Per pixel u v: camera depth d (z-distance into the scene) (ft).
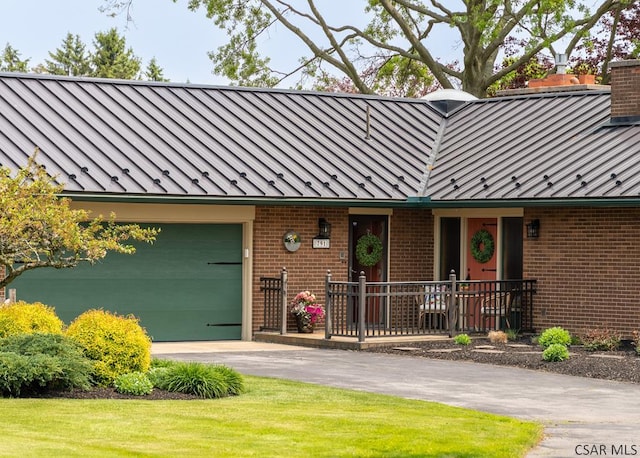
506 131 89.97
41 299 75.56
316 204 80.33
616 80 84.58
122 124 81.71
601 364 62.49
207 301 80.64
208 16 143.02
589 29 129.90
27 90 82.17
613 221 76.59
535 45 131.03
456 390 54.90
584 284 78.13
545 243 80.43
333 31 149.28
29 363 47.83
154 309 79.05
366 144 89.25
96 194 73.15
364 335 74.43
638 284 75.20
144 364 52.11
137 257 78.48
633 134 81.97
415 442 39.63
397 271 86.99
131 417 43.11
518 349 71.67
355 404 48.70
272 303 81.71
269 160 82.99
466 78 139.74
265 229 81.71
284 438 39.83
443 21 138.00
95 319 52.08
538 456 38.75
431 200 83.41
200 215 79.41
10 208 48.14
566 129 86.53
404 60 150.71
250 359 67.56
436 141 92.53
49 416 42.55
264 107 89.86
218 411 45.27
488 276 86.02
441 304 78.59
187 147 81.41
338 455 37.24
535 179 80.28
